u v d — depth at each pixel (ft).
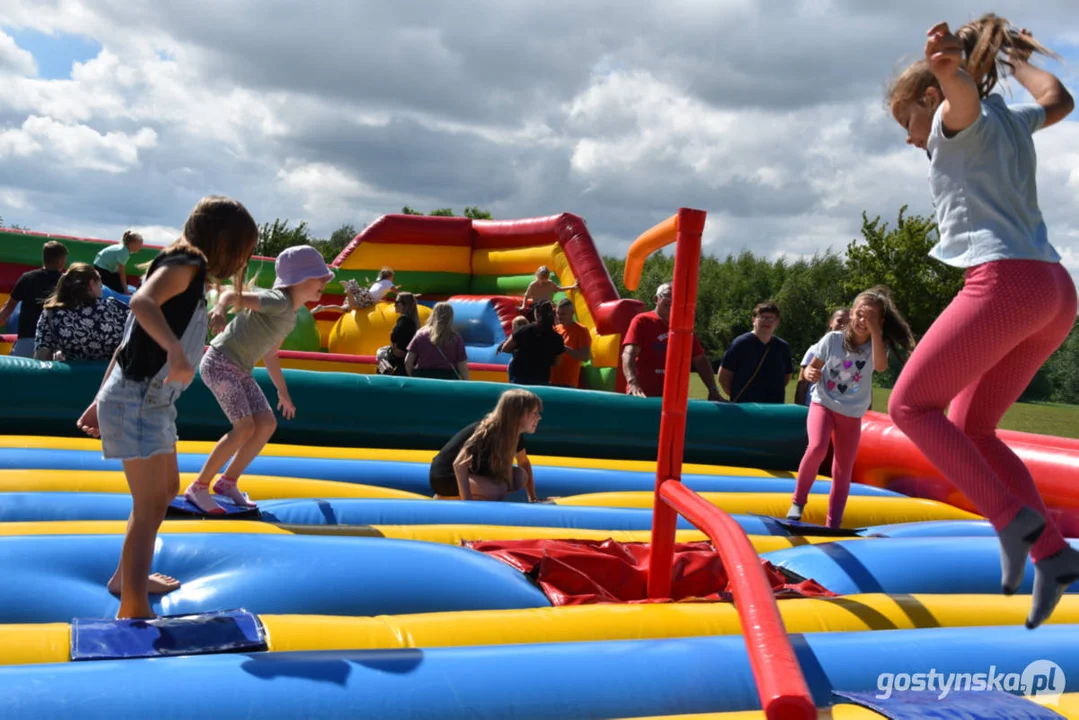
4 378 19.60
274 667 8.19
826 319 111.24
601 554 12.46
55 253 25.13
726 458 24.68
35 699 7.33
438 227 42.83
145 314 8.77
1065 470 18.40
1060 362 96.78
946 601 11.62
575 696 8.49
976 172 8.34
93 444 18.84
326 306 40.88
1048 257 8.27
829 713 8.45
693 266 11.49
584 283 36.27
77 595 10.07
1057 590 7.84
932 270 90.89
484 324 37.29
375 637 9.36
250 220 10.15
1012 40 8.95
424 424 22.90
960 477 8.26
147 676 7.83
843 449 17.07
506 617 10.12
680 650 9.29
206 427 21.16
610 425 23.95
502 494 17.03
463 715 8.09
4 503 13.26
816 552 13.69
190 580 10.70
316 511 14.62
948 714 8.27
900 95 9.29
